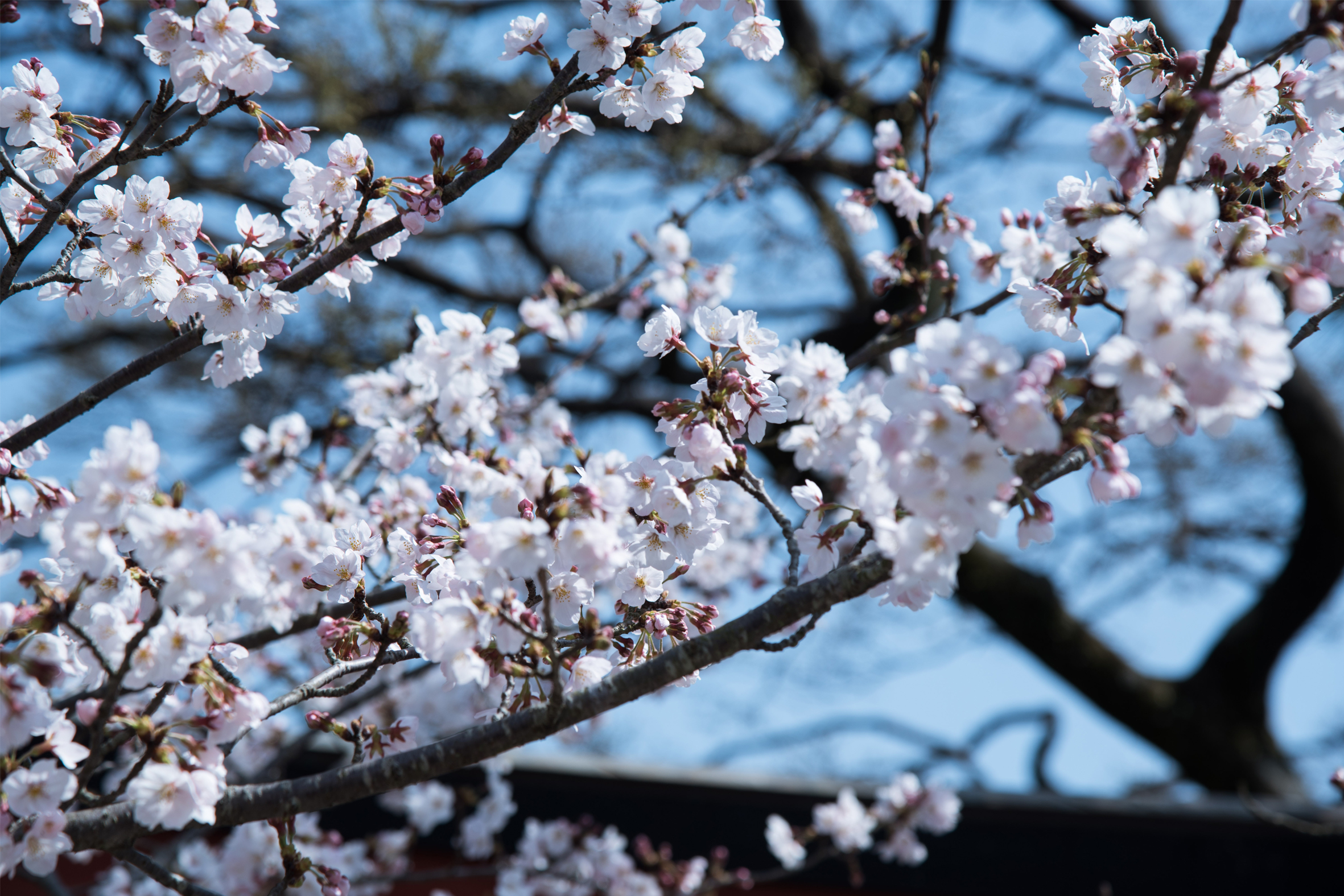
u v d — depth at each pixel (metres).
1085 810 5.54
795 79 8.95
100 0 2.47
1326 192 2.40
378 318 8.67
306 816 4.71
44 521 2.26
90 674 2.43
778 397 2.50
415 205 2.52
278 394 9.18
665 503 2.45
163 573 1.77
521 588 2.44
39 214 2.62
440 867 5.53
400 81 8.94
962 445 1.62
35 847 1.92
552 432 4.67
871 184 9.43
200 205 2.48
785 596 2.17
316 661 4.83
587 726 3.14
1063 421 1.71
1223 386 1.50
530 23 2.61
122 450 1.80
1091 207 2.08
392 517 3.57
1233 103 2.29
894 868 5.52
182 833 4.14
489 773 5.39
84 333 9.27
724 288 4.91
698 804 5.54
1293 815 5.56
